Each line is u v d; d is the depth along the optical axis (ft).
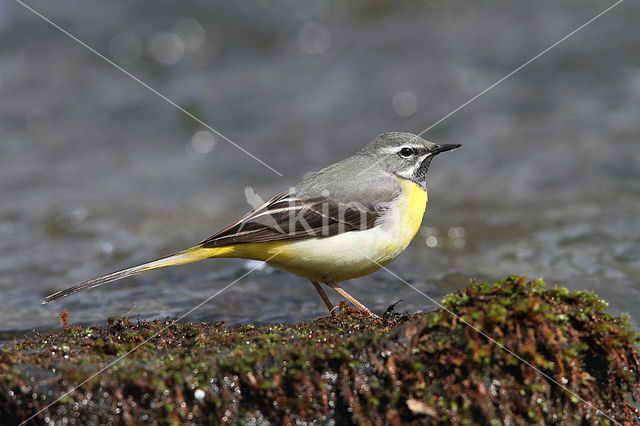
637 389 22.15
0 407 20.65
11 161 62.28
